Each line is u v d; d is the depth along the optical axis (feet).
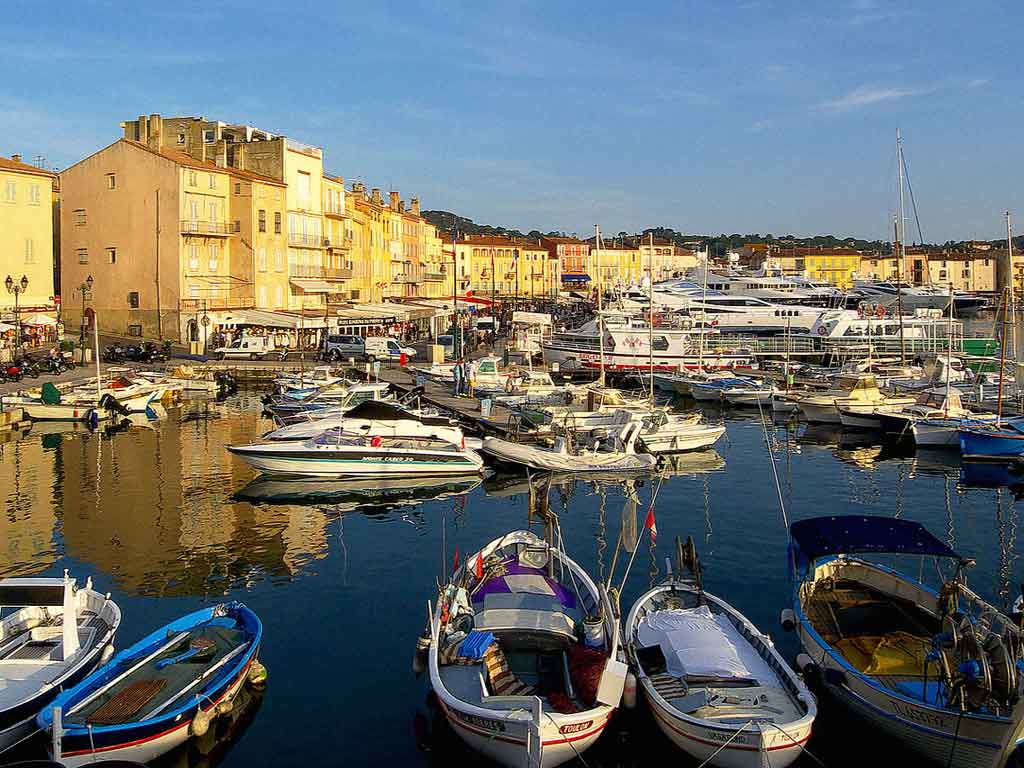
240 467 128.47
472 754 49.78
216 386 210.38
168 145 298.35
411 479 120.88
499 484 120.47
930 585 78.13
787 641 64.64
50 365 205.87
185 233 258.57
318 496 111.86
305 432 126.82
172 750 49.37
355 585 77.25
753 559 84.69
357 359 251.19
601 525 98.22
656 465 132.98
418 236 448.24
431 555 86.58
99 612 61.05
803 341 263.70
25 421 166.81
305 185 308.40
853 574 67.82
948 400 158.30
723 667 53.67
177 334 257.75
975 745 45.83
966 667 47.62
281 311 286.66
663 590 66.33
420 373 223.51
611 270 644.69
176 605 72.02
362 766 49.52
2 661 54.70
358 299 353.92
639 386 229.45
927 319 263.08
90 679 50.96
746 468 133.28
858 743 52.29
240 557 85.46
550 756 47.29
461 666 53.52
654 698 50.55
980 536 94.63
